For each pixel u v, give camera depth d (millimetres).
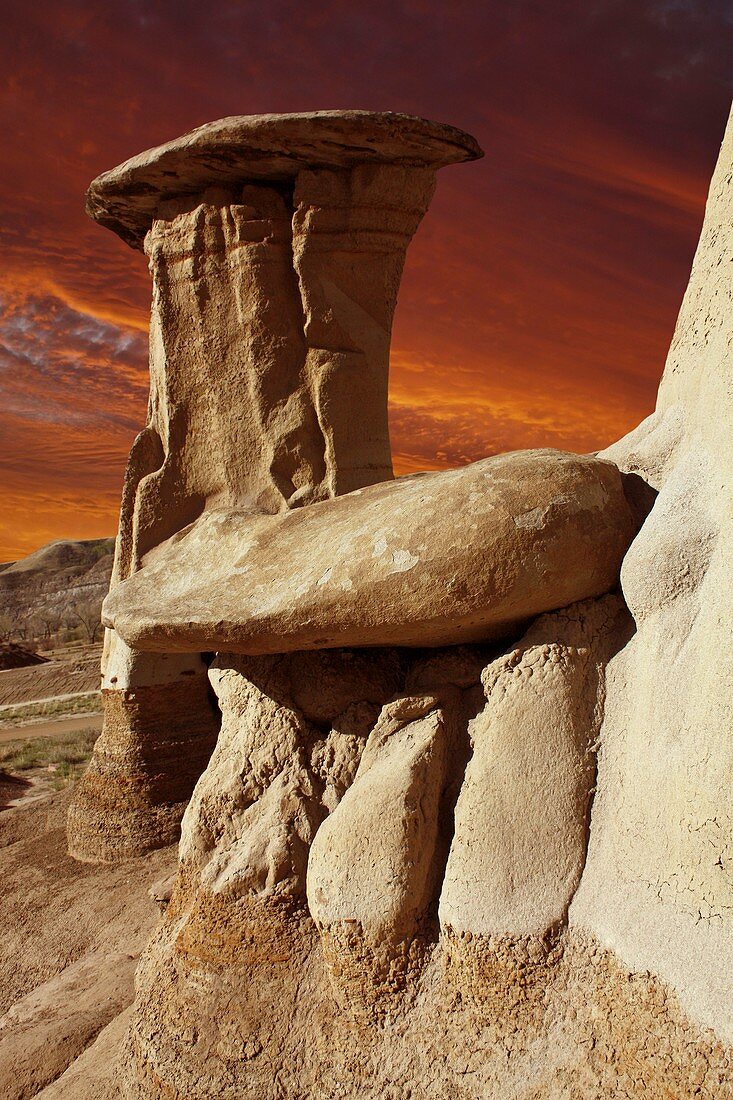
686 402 3832
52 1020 5652
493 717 3627
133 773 8672
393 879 3529
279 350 6609
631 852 3045
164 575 4969
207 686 9211
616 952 2900
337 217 6559
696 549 3152
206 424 6828
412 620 3680
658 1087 2666
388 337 6945
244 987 3930
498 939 3201
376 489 4570
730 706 2719
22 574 87125
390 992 3504
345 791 4246
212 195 6605
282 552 4324
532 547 3510
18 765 16016
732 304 3146
